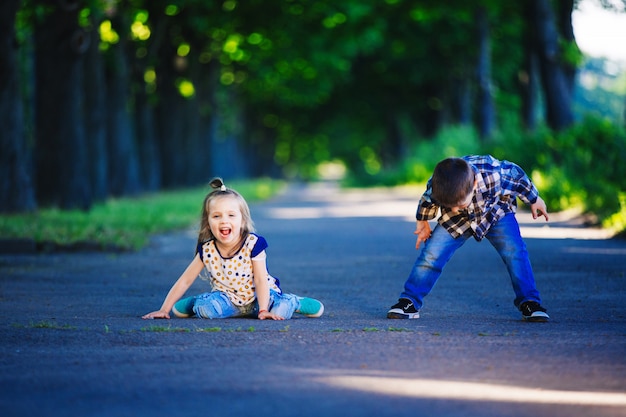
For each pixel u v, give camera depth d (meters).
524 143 36.78
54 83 30.05
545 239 21.69
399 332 8.66
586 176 30.41
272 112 92.56
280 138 117.75
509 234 9.83
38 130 30.33
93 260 18.09
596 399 5.78
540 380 6.36
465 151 54.38
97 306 11.23
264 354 7.40
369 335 8.45
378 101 77.81
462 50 61.38
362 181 82.62
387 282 14.23
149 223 26.12
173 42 52.94
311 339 8.19
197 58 53.78
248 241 9.59
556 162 35.03
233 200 9.51
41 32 30.03
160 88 55.28
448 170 9.27
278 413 5.41
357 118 90.88
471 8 52.44
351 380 6.32
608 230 23.31
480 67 53.56
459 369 6.75
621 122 32.62
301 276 15.11
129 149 44.38
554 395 5.88
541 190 31.69
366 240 23.09
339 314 10.41
